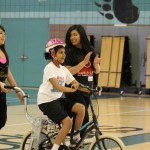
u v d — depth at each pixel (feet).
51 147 31.19
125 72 97.09
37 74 108.27
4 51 33.81
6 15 111.14
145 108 72.23
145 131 50.80
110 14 99.86
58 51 31.01
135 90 96.99
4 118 33.35
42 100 31.04
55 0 105.81
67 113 32.30
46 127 31.55
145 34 97.09
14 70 110.32
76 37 34.24
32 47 108.68
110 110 69.26
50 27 106.73
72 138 31.68
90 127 31.04
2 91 31.91
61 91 31.19
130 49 98.73
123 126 54.13
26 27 109.09
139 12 97.09
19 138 45.09
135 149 40.27
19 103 77.15
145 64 96.94
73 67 33.60
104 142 30.09
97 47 101.71
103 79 97.45
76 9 103.60
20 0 109.50
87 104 34.27
